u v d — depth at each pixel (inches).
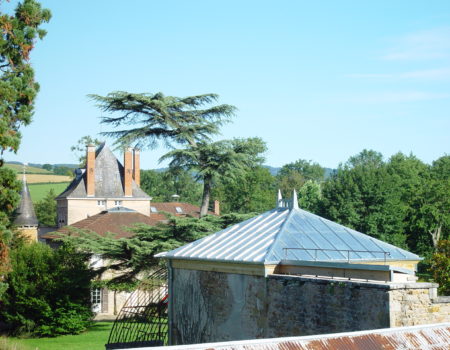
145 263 1488.7
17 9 1279.5
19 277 1551.4
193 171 1513.3
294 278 640.4
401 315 540.4
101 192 2842.0
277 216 847.1
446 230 2719.0
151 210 3430.1
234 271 735.7
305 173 5477.4
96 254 1658.5
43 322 1558.8
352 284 568.1
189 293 826.8
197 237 1425.9
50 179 5334.6
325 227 802.8
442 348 430.0
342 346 400.8
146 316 1091.3
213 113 1611.7
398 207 2679.6
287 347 387.5
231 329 741.3
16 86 1217.4
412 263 778.2
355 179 2758.4
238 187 3624.5
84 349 1357.0
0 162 1242.6
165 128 1590.8
